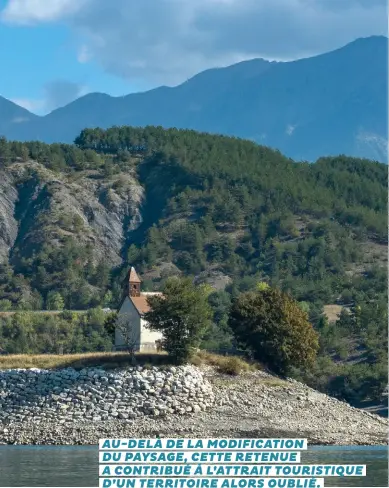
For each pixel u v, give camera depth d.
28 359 119.25
